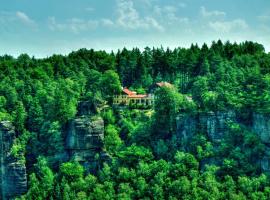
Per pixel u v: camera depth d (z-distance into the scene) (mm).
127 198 184125
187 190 184250
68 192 190875
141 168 196875
